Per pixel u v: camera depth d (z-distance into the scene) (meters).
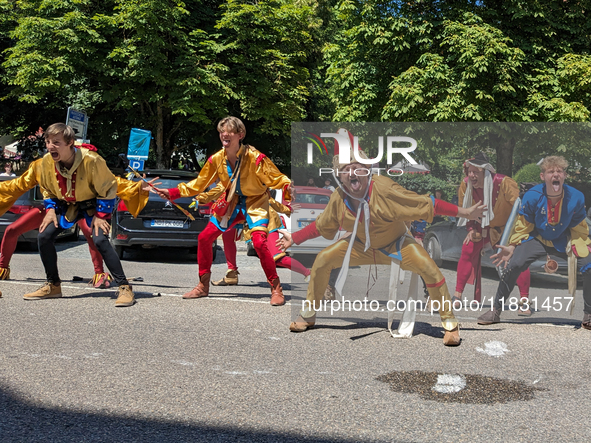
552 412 3.38
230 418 3.21
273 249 6.54
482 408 3.43
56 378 3.80
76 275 8.59
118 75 20.20
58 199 6.23
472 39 17.41
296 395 3.59
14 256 11.27
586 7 18.98
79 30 19.80
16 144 27.73
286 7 22.03
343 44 21.22
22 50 20.39
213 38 21.64
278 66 21.73
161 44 19.73
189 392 3.61
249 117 21.66
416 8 19.23
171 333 5.02
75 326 5.16
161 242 11.22
